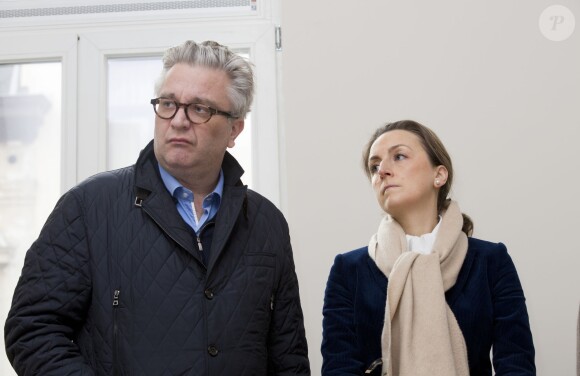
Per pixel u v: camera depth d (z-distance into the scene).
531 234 2.13
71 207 1.23
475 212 2.15
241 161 2.29
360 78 2.24
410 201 1.42
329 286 1.47
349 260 1.47
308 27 2.28
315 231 2.16
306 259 2.14
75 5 2.36
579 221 2.13
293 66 2.25
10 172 2.27
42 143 2.29
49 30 2.33
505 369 1.30
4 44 2.31
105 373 1.17
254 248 1.35
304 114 2.22
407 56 2.24
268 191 2.24
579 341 1.51
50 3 2.37
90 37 2.31
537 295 2.10
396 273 1.34
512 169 2.17
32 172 2.27
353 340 1.38
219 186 1.40
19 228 2.24
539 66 2.22
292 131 2.22
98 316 1.19
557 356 2.06
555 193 2.15
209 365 1.20
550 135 2.18
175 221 1.26
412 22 2.26
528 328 1.35
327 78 2.24
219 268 1.28
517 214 2.14
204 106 1.29
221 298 1.25
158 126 1.31
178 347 1.19
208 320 1.22
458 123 2.20
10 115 2.30
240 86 1.37
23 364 1.13
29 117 2.30
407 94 2.22
